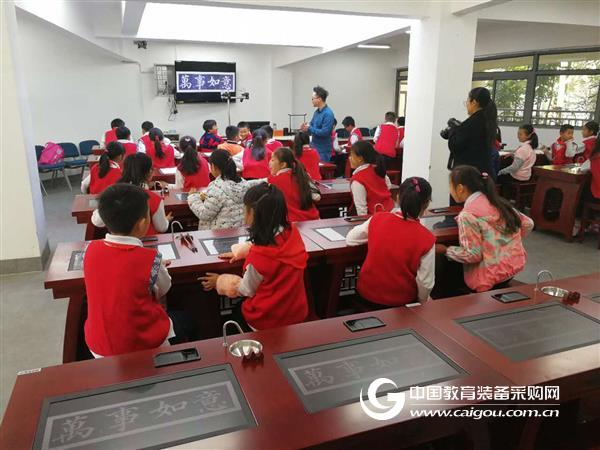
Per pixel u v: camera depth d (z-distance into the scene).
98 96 8.82
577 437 1.56
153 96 10.01
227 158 2.80
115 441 0.92
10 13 3.54
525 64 8.35
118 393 1.06
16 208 3.65
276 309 1.74
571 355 1.23
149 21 7.04
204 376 1.13
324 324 1.39
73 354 1.92
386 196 3.04
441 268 2.59
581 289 1.67
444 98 4.91
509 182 5.42
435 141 4.97
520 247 2.25
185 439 0.93
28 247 3.74
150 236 2.31
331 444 0.93
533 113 8.34
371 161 3.01
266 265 1.69
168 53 9.95
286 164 2.98
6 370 2.38
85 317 2.00
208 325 2.25
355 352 1.24
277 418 0.99
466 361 1.20
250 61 10.70
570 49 7.52
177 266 1.91
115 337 1.46
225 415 1.00
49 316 2.97
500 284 2.32
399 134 6.89
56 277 1.80
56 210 5.95
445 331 1.36
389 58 11.92
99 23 6.86
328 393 1.07
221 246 2.18
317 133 5.72
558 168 4.78
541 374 1.14
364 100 11.97
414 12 4.71
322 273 2.43
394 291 2.00
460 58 4.88
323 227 2.55
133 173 2.74
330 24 7.64
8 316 2.97
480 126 3.40
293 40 7.82
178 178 3.89
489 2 4.26
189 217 3.32
